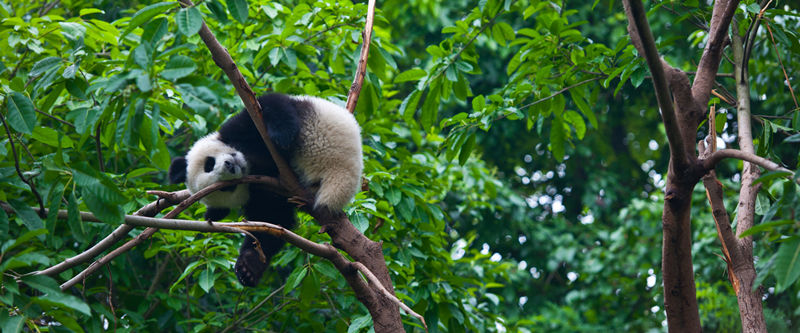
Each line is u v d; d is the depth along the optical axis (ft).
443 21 42.55
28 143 19.77
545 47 18.71
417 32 44.68
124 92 10.34
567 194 52.54
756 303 13.16
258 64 19.38
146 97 10.00
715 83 15.97
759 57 22.17
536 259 46.03
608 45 40.83
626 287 41.42
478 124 17.79
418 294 18.81
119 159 22.22
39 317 10.45
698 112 13.61
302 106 15.10
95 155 21.88
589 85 20.06
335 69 21.24
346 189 14.42
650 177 53.36
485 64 42.75
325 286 20.25
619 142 55.06
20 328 9.68
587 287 46.50
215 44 11.91
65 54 16.20
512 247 46.19
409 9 44.73
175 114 11.19
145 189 19.04
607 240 42.16
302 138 14.67
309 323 20.15
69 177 10.84
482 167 32.55
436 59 19.30
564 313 43.86
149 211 13.21
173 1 11.06
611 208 50.44
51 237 10.71
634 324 40.52
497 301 22.41
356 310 20.80
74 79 12.98
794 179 9.14
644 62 16.19
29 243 18.88
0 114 11.45
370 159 22.40
